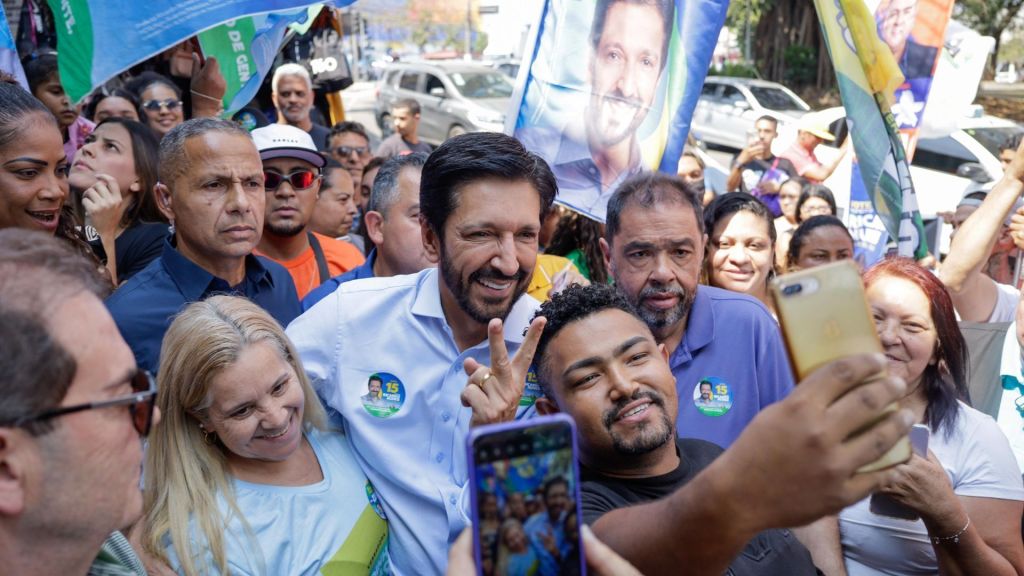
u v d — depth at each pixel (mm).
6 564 1269
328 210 4832
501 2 20031
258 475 2230
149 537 2064
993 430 2512
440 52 21688
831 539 2441
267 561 2102
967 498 2436
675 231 2664
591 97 3438
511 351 2455
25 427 1217
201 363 2107
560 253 4117
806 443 1004
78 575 1349
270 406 2154
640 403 1938
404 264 3375
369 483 2396
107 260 3367
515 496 1145
